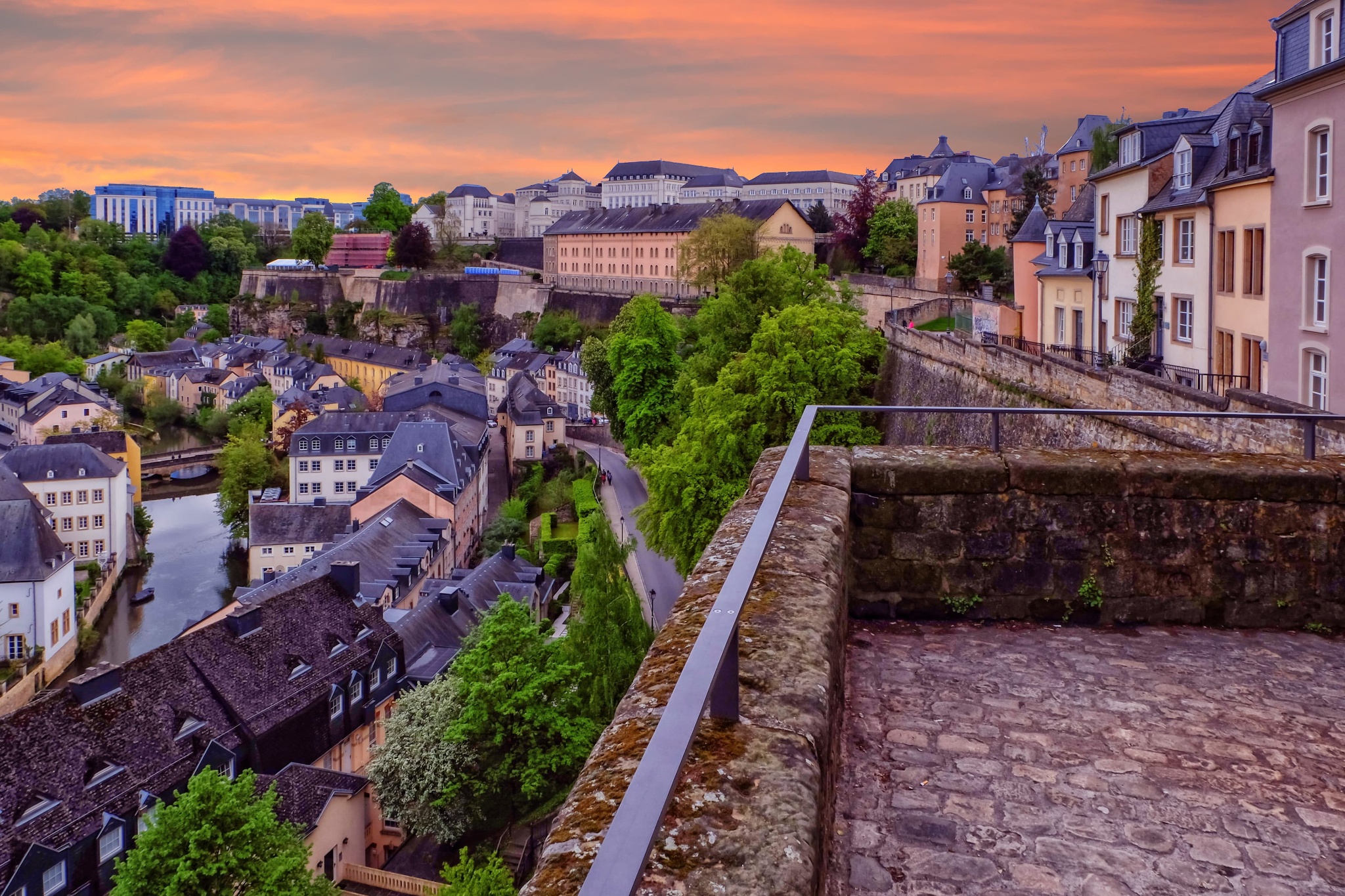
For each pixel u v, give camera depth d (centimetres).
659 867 269
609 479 8938
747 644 403
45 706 3269
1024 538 751
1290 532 743
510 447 11012
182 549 8831
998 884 451
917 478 747
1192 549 747
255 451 9638
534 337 14725
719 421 3441
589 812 278
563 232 16988
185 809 2359
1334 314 2492
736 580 313
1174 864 467
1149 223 3628
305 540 7650
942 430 3966
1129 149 3900
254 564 7644
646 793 205
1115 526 748
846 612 653
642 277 15175
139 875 2278
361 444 9538
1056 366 2978
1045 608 750
